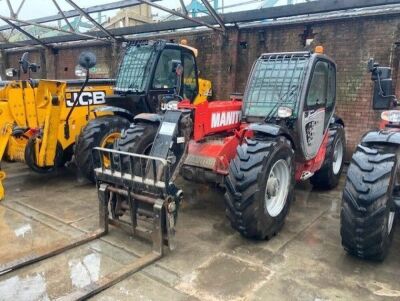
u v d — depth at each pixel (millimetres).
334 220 3770
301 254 3047
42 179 5133
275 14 6227
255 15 6441
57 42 10125
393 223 2980
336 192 4723
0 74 11922
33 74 11266
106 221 3332
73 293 2430
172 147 3174
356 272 2781
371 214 2627
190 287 2578
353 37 5859
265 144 3117
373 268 2840
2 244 3189
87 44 9672
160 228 2922
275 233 3367
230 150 3680
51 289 2555
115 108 4930
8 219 3727
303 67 3633
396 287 2594
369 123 5895
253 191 2988
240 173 3023
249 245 3199
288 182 3426
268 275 2732
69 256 2990
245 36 7020
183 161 3293
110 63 9219
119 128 4805
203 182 3682
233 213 3088
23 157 4578
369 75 5781
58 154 4781
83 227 3547
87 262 2904
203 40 7574
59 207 4062
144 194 3086
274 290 2549
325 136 4297
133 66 5270
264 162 3025
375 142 2861
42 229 3500
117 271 2697
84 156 4590
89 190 4664
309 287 2588
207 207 4086
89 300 2422
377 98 3131
